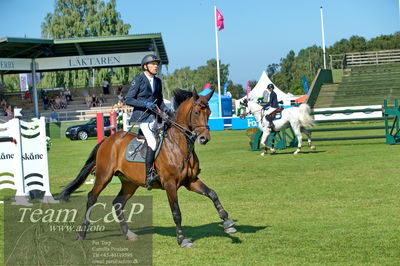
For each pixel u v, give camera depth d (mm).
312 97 47344
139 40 51375
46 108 56531
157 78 9242
